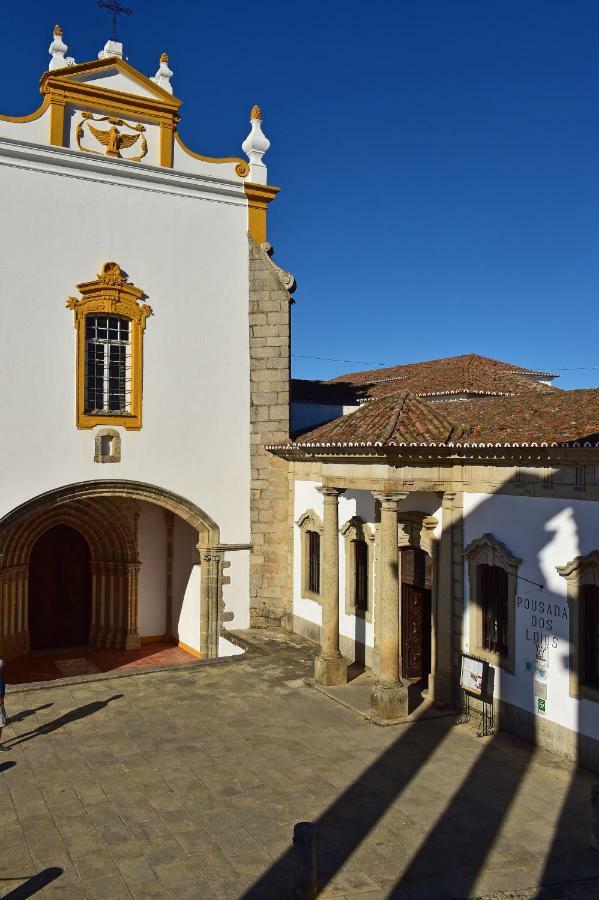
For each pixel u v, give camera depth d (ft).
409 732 49.32
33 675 73.46
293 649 68.59
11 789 40.75
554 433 45.93
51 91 66.13
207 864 33.60
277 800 39.73
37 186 65.41
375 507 60.90
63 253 66.39
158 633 86.89
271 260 75.66
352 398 86.63
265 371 75.41
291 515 75.36
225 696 56.34
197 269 72.69
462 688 52.34
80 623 85.40
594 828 35.01
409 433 52.70
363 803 39.47
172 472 71.51
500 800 39.83
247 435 75.20
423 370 92.12
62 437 66.23
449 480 53.36
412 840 35.83
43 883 32.01
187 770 43.34
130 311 69.21
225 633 73.82
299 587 74.13
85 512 81.61
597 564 42.55
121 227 69.05
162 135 71.20
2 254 63.72
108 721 51.13
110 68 69.05
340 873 33.01
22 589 79.92
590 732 43.24
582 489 43.52
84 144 67.97
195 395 72.54
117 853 34.42
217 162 73.87
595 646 43.52
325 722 51.06
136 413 69.62
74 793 40.34
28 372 64.75
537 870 33.45
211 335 73.31
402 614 60.29
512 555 48.32
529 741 47.34
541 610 46.39
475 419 56.18
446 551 53.72
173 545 85.81
